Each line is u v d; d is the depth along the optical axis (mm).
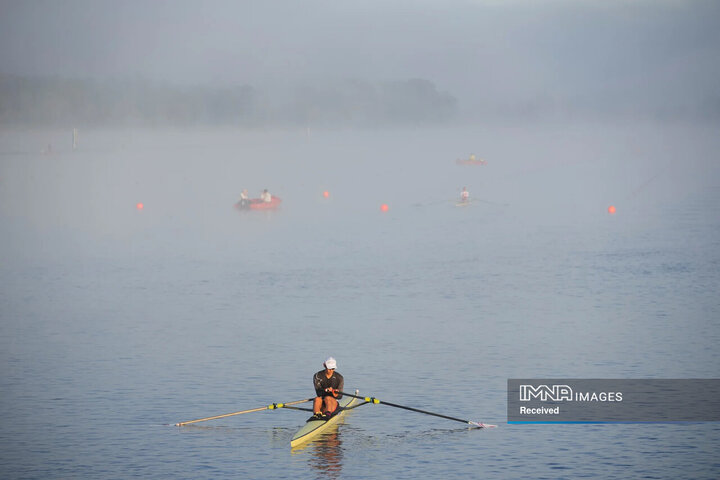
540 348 66750
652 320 77125
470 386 55938
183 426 48375
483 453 43688
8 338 73250
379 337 71312
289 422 49094
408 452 43938
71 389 56312
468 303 87062
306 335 72562
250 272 112188
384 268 113625
